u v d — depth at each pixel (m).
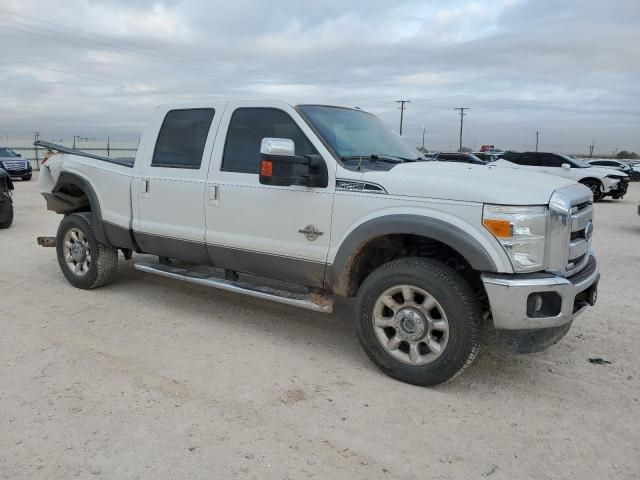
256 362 4.15
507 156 20.70
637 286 6.70
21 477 2.70
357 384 3.82
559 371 4.11
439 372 3.66
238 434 3.13
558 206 3.41
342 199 3.97
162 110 5.18
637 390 3.81
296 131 4.29
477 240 3.47
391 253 4.21
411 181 3.73
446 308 3.57
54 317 5.06
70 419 3.24
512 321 3.44
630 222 13.76
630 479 2.80
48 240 6.38
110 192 5.48
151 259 7.25
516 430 3.26
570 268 3.64
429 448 3.05
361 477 2.78
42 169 6.22
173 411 3.37
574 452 3.04
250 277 5.66
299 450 2.99
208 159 4.73
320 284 4.23
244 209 4.48
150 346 4.42
